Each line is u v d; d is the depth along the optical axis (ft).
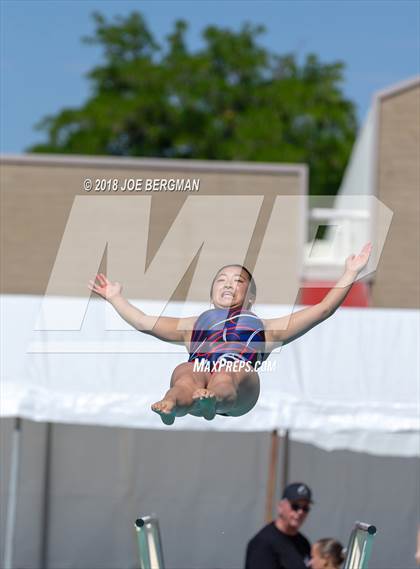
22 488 44.01
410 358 38.52
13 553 43.11
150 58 182.70
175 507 44.32
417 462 44.11
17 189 69.05
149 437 44.55
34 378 37.96
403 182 66.95
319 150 165.89
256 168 65.00
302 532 43.75
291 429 38.60
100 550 44.09
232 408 23.38
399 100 67.62
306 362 38.29
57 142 166.91
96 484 44.37
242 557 43.91
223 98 170.71
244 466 44.42
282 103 168.25
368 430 37.50
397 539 43.68
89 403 37.60
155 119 166.91
